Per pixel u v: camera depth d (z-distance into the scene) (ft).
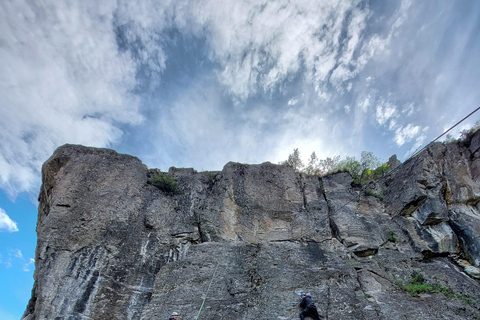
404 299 33.78
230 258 40.50
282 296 33.94
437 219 45.75
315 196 53.78
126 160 51.39
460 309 31.89
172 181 52.03
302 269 38.34
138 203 46.47
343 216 48.98
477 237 42.04
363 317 30.63
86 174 45.98
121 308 34.42
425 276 38.37
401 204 49.96
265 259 40.57
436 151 53.26
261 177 54.70
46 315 31.76
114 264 37.83
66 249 37.45
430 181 49.73
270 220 48.70
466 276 38.78
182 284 36.17
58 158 46.91
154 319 31.83
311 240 45.39
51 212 40.32
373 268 39.17
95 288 34.94
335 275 36.86
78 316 32.45
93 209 42.32
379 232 46.37
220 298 34.06
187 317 31.63
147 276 38.27
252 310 32.14
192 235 44.73
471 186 49.21
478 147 52.11
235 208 49.16
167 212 47.06
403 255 42.42
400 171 56.29
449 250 42.47
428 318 30.55
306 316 30.78
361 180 60.18
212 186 54.54
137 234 42.34
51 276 34.68
